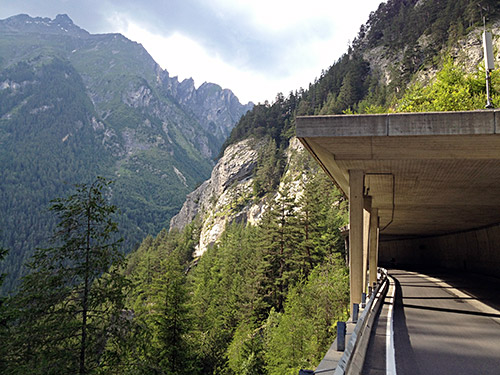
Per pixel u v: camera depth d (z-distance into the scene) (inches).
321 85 6545.3
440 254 2162.9
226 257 3102.9
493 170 595.8
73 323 554.6
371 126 478.6
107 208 634.8
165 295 941.2
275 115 7130.9
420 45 5167.3
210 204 6786.4
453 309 612.4
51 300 551.2
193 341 982.4
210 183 7554.1
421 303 680.4
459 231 1717.5
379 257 3535.9
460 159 535.5
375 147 516.7
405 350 334.0
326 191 3373.5
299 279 1791.3
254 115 7642.7
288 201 2129.7
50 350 530.6
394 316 533.3
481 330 443.2
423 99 1100.5
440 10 5462.6
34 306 542.9
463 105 977.5
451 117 457.4
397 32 6446.9
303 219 2042.3
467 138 469.4
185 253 5024.6
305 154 5059.1
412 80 4443.9
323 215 2203.5
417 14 5940.0
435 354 322.7
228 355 1400.1
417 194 860.6
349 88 5295.3
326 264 1802.4
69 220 605.9
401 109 1109.7
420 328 443.8
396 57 5713.6
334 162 594.9
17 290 558.6
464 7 4630.9
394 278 1259.2
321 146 526.9
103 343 574.2
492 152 498.9
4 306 533.0
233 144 7244.1
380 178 705.6
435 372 268.1
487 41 524.1
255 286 1972.2
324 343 1103.6
